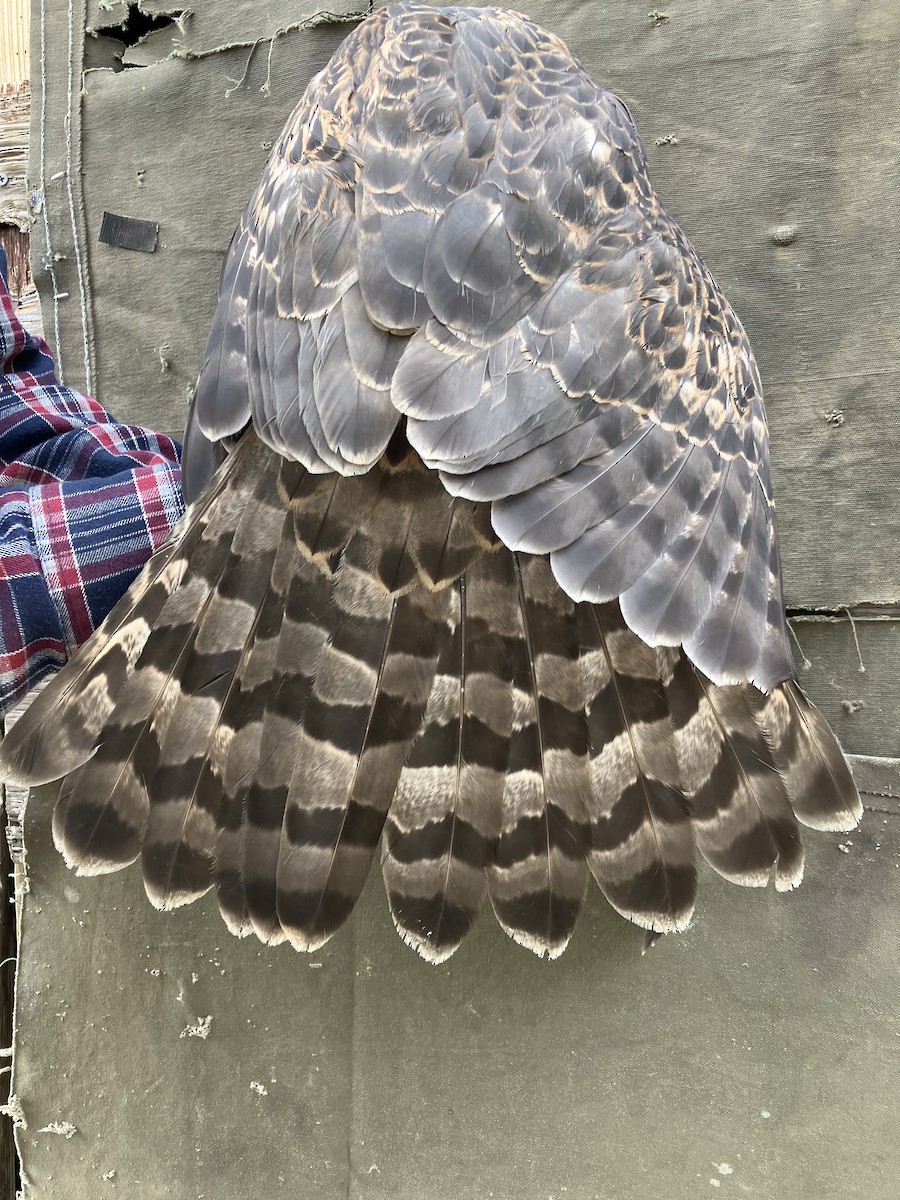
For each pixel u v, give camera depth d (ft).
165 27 2.46
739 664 1.28
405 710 1.43
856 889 1.81
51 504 1.74
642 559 1.26
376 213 1.36
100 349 2.50
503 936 1.93
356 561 1.44
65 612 1.69
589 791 1.43
